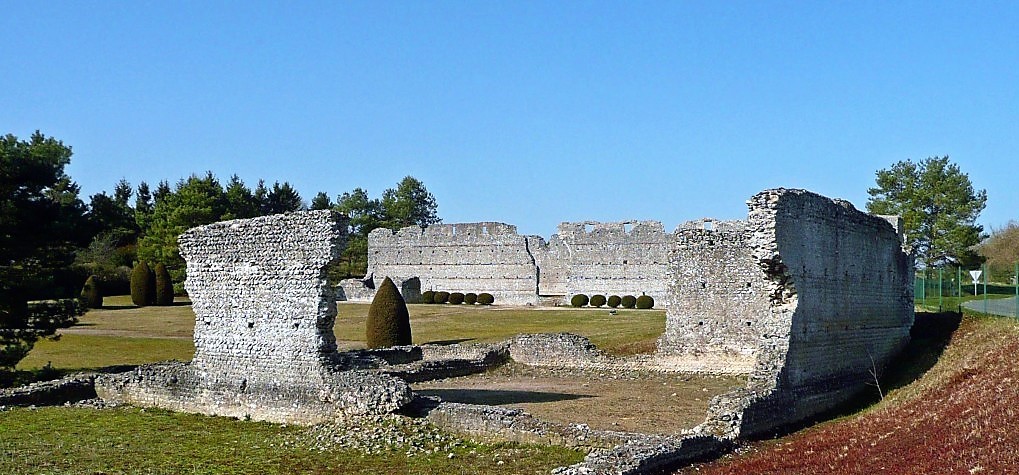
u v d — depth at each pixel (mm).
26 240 36594
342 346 50688
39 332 36969
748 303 37344
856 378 32875
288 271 26656
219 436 24438
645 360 39688
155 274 82125
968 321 39688
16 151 36875
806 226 29500
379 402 24516
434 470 20141
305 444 23062
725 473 19594
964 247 70938
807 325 29141
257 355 27141
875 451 20078
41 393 29656
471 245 90188
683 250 38844
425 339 53406
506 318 65438
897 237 38906
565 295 84875
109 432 24797
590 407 29766
